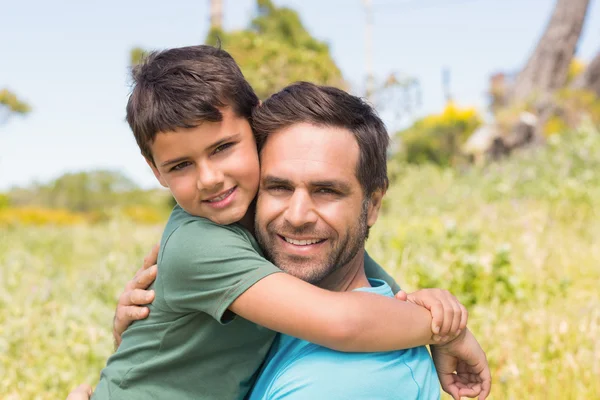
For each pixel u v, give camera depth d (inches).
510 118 557.3
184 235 74.4
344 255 73.9
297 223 71.0
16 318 165.8
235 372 75.5
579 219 257.0
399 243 209.8
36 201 904.3
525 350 134.8
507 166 407.2
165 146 75.3
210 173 73.9
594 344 137.1
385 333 68.5
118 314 81.8
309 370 67.5
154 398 76.0
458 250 197.6
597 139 387.5
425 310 73.5
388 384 67.9
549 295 175.0
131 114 78.4
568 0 606.5
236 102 76.1
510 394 122.2
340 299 68.1
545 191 323.3
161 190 787.4
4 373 140.0
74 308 167.3
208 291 70.9
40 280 225.5
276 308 67.7
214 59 78.7
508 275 170.6
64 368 141.8
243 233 75.2
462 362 82.3
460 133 686.5
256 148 76.8
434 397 73.4
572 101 607.2
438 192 391.2
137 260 197.5
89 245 375.2
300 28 511.8
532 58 625.0
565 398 122.4
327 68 402.0
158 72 77.3
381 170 77.4
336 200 72.4
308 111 72.9
